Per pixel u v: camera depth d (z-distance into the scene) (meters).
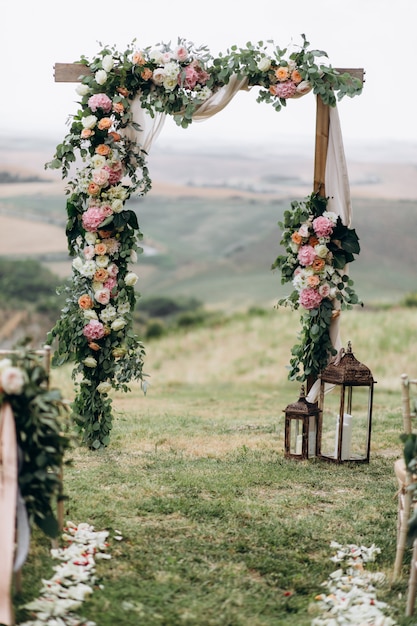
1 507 2.82
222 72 5.10
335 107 5.30
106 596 3.14
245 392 9.73
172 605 3.10
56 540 3.51
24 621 2.88
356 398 8.55
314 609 3.11
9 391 2.83
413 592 3.08
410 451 3.15
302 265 5.42
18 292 21.36
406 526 3.38
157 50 5.05
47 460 2.97
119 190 5.09
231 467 5.07
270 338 17.19
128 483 4.62
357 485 4.76
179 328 21.16
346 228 5.31
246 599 3.19
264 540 3.80
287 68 5.13
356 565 3.51
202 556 3.59
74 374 5.32
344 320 15.26
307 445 5.30
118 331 5.24
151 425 6.35
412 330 14.54
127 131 5.17
